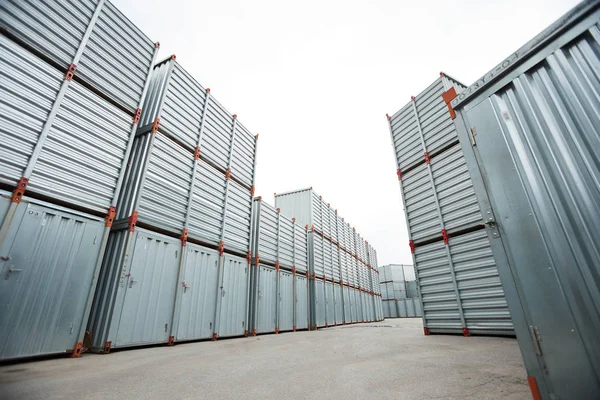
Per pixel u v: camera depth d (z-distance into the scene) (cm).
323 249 1889
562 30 225
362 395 278
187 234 816
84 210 593
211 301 863
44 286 494
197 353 573
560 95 220
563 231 203
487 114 267
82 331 537
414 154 1028
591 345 178
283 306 1325
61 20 589
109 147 650
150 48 802
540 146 226
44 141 528
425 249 929
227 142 1076
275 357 517
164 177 778
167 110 823
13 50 506
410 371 374
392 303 4053
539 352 203
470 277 792
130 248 650
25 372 392
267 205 1352
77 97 596
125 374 379
